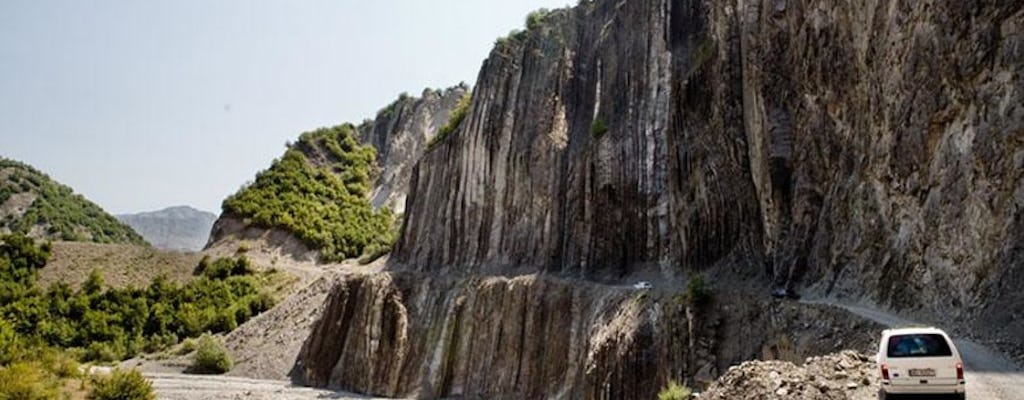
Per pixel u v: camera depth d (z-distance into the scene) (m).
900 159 27.66
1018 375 16.97
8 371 34.97
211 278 96.44
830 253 32.31
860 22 32.09
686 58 55.22
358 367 63.69
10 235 95.31
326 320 69.38
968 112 24.22
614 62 67.19
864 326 24.62
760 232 41.12
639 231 54.88
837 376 17.67
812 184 35.44
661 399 27.72
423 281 69.06
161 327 83.75
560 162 65.69
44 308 82.88
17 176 159.12
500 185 71.88
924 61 26.61
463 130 81.38
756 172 40.81
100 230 156.50
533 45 79.19
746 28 42.78
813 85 36.09
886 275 27.62
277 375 68.00
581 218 59.81
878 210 29.38
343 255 108.19
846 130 33.19
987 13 23.92
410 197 86.00
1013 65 22.70
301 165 131.38
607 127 62.12
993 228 22.33
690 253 46.66
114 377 38.19
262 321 80.50
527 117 73.00
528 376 51.94
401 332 64.19
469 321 60.62
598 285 52.28
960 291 23.20
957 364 15.11
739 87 44.72
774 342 30.31
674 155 50.53
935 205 25.27
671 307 38.72
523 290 57.22
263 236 110.81
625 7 69.12
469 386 56.84
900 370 15.34
